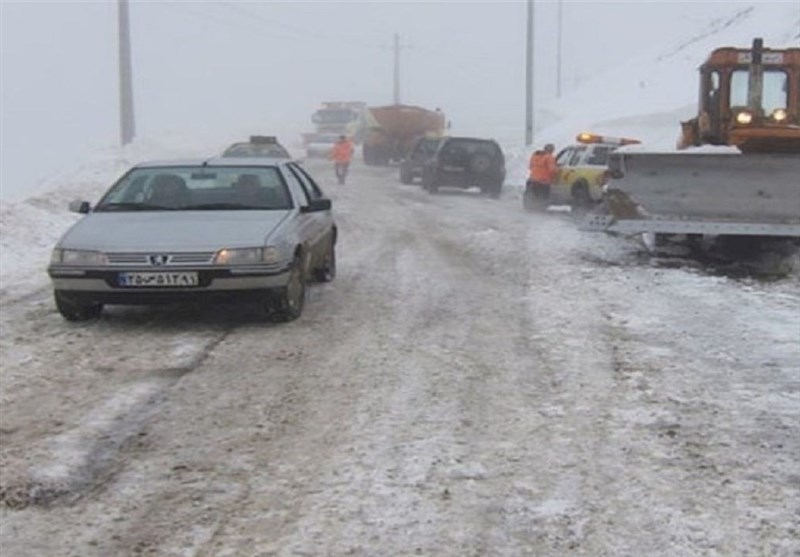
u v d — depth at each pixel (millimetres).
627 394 7031
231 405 6844
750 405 6762
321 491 5324
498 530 4848
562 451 5895
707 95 15398
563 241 16203
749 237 13766
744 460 5727
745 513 5004
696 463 5688
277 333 9008
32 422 6496
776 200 13055
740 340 8703
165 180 10352
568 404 6809
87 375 7629
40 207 18891
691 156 13156
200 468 5676
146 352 8336
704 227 13227
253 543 4723
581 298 10797
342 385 7312
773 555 4559
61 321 9594
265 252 8961
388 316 9789
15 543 4762
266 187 10320
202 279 8828
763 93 14984
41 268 13203
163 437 6199
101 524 4957
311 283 11734
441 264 13492
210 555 4605
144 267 8820
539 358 8086
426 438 6129
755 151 13328
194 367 7844
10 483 5441
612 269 12984
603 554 4590
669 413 6582
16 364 7941
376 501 5184
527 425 6367
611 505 5121
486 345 8547
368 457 5812
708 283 11859
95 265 8867
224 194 10234
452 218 21000
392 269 12984
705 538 4730
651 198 13352
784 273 13047
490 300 10680
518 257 14234
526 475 5527
